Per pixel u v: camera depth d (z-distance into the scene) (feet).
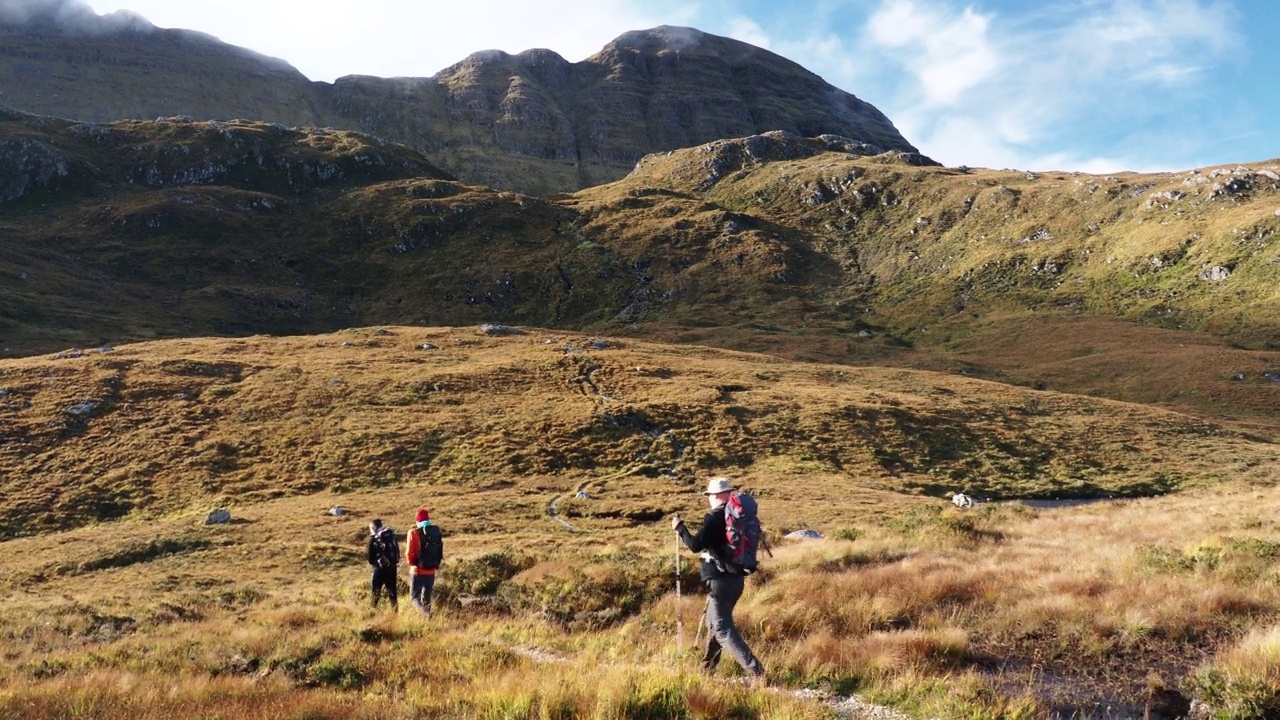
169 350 289.33
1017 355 442.50
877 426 218.18
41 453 185.57
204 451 189.57
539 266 645.10
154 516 157.69
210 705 25.84
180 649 40.24
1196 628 29.86
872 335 505.25
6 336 386.52
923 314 539.70
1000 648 29.58
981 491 177.88
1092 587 36.35
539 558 63.31
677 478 178.70
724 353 352.28
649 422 215.31
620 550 68.90
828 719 21.76
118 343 409.08
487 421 213.05
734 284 613.11
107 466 179.83
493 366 271.90
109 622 58.08
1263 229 492.95
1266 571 37.63
